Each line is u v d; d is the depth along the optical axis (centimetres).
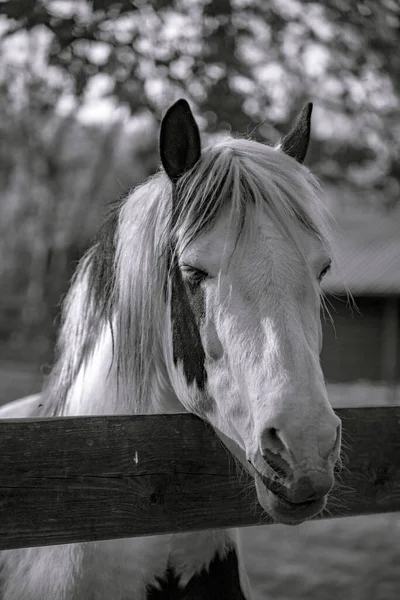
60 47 464
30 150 1498
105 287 230
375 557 622
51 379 264
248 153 200
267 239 181
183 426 198
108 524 184
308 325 176
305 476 155
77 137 1944
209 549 220
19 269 2973
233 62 497
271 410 162
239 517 204
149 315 212
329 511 218
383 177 580
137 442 189
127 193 246
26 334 2520
